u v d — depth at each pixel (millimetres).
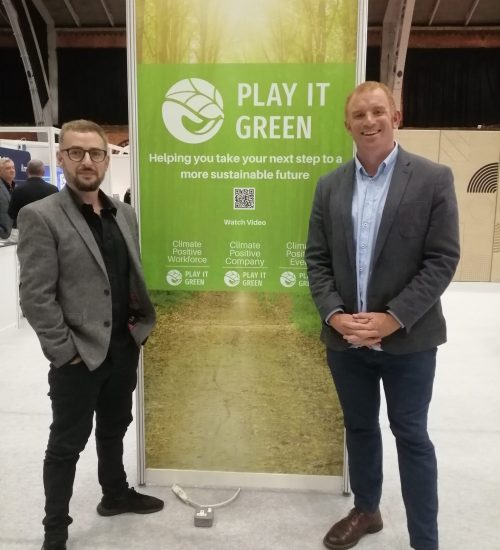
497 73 13781
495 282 8086
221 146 2137
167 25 2076
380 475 2025
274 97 2092
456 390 3693
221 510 2219
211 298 2242
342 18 2027
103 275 1795
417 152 7961
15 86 15117
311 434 2309
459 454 2734
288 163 2129
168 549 1975
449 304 6543
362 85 1720
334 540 1972
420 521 1799
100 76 14594
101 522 2135
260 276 2211
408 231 1688
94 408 1891
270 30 2055
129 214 2012
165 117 2133
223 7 2051
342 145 2105
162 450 2379
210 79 2100
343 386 1910
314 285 1876
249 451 2344
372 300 1749
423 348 1729
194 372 2303
